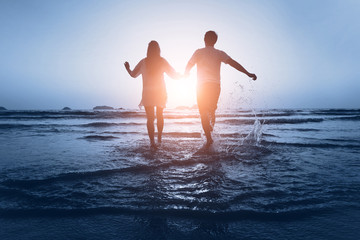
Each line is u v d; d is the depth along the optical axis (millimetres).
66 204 1541
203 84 3896
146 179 2092
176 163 2676
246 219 1377
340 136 5543
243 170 2396
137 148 3629
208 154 3131
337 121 12680
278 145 3965
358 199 1622
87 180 2062
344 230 1241
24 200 1608
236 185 1914
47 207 1486
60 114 24219
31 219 1379
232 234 1217
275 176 2180
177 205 1519
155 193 1734
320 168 2486
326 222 1325
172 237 1191
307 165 2619
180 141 4379
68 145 4145
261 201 1579
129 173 2291
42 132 6781
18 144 4293
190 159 2787
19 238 1180
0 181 1959
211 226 1300
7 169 2385
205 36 4078
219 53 3990
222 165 2615
